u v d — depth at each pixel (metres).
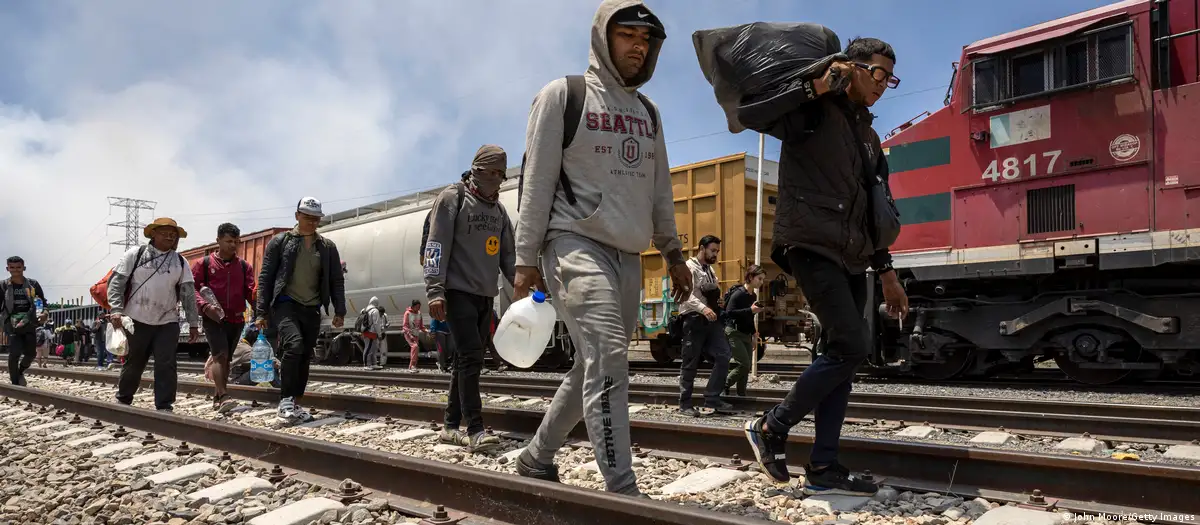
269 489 3.86
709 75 3.62
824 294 3.39
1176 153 7.97
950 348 10.04
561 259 3.16
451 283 5.25
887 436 5.60
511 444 5.28
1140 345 8.66
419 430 6.00
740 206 13.95
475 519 3.16
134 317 7.29
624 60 3.24
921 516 3.14
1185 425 4.89
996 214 9.34
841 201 3.35
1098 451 4.80
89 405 6.95
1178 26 8.19
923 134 10.11
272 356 9.59
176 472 4.18
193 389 10.03
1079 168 8.65
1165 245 7.98
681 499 3.55
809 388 3.43
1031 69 9.09
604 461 3.02
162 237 7.48
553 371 15.03
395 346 18.28
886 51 3.37
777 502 3.44
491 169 5.37
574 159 3.21
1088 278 8.97
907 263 10.11
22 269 10.52
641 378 11.70
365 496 3.56
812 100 3.29
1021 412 6.00
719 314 7.14
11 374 10.39
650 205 3.35
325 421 6.88
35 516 3.54
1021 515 3.05
